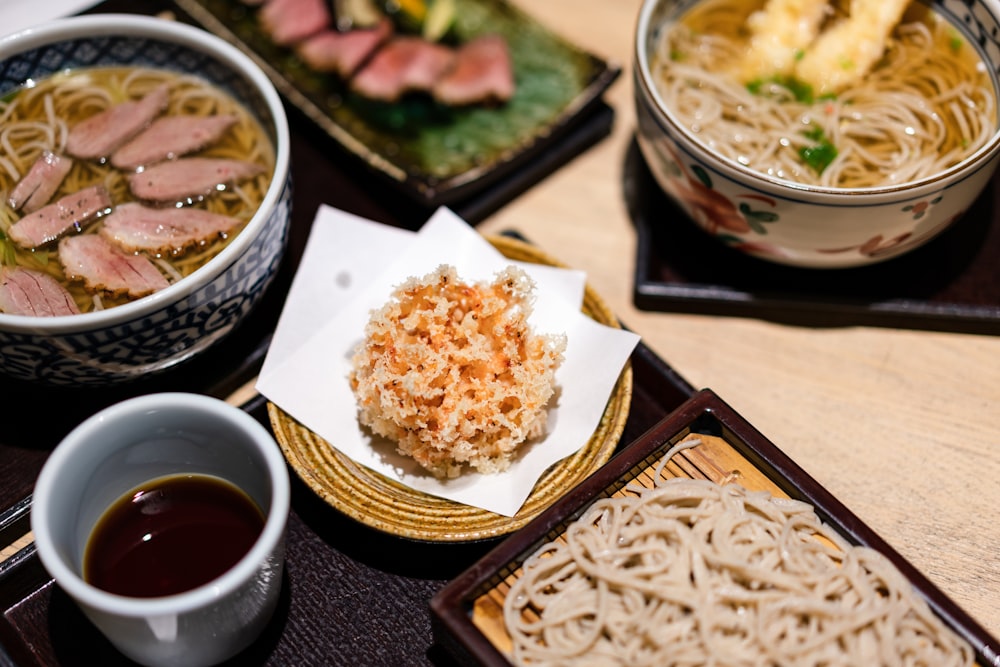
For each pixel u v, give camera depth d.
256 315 0.65
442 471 0.58
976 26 0.65
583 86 0.72
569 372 0.60
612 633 0.51
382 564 0.58
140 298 0.58
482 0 0.76
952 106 0.65
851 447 0.61
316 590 0.57
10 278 0.59
